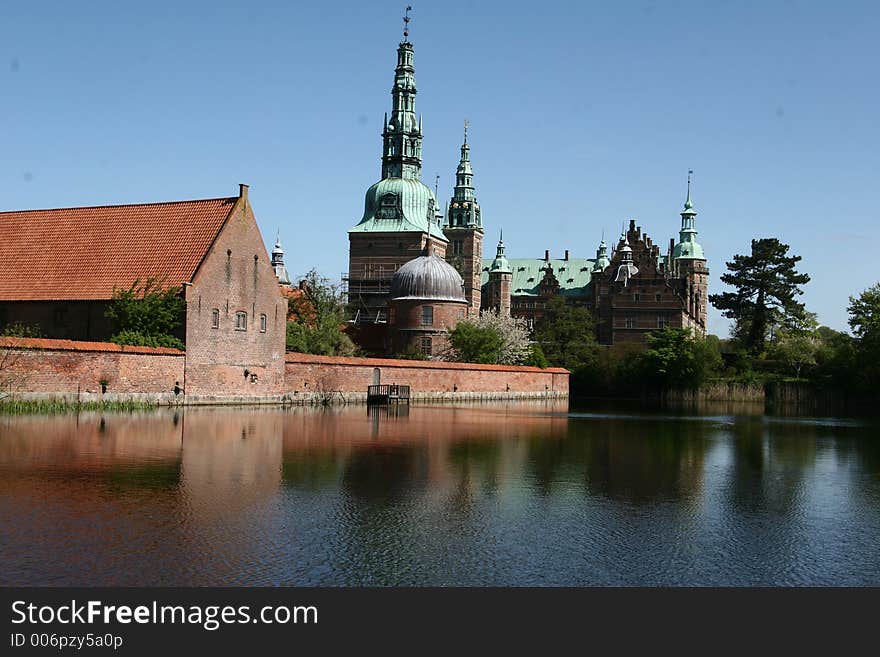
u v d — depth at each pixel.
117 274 62.06
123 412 48.16
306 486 23.94
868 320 98.00
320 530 18.61
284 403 66.31
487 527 19.53
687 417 68.56
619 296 150.00
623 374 122.81
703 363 110.62
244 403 62.59
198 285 58.88
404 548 17.44
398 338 107.56
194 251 61.03
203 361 59.09
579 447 38.25
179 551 16.56
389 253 133.38
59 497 21.08
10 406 44.56
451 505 22.02
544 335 141.00
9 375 45.66
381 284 132.88
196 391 58.50
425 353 106.44
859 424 62.59
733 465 32.62
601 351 132.25
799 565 17.19
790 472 30.84
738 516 21.78
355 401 73.88
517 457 33.09
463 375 87.31
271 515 19.89
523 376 96.88
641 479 27.97
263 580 15.22
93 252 64.38
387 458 30.98
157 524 18.58
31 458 27.41
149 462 27.31
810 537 19.55
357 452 32.47
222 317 60.78
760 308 125.25
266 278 64.75
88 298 60.97
